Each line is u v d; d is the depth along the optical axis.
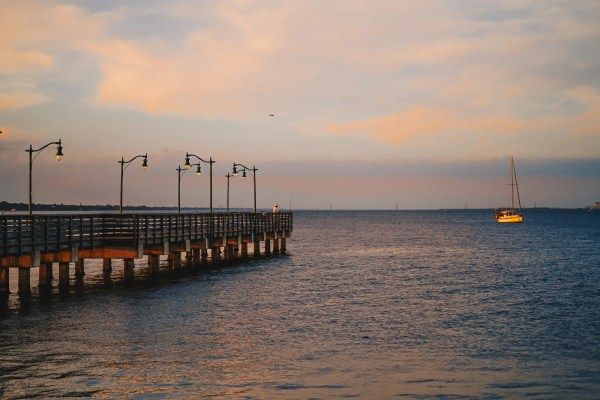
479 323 27.11
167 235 39.28
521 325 26.69
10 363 19.33
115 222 35.41
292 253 71.81
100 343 22.12
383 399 16.58
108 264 43.44
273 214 65.25
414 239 107.81
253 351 21.45
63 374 18.25
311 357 20.75
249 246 84.06
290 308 30.72
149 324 25.70
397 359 20.61
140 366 19.25
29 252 28.98
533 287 40.12
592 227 163.38
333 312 29.70
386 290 38.25
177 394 16.66
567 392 17.31
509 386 17.78
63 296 32.75
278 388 17.34
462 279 44.94
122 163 44.62
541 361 20.50
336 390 17.25
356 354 21.25
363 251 76.56
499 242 95.81
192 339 23.12
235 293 35.50
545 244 89.44
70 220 32.12
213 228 47.84
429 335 24.47
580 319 28.17
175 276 43.28
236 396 16.61
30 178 33.59
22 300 31.22
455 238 110.19
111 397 16.31
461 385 17.84
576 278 45.56
